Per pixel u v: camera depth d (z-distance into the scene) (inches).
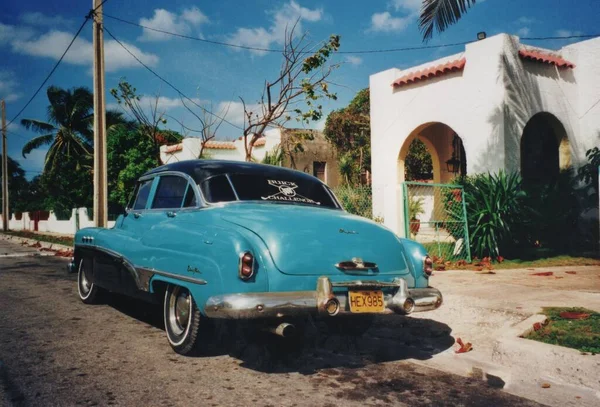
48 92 1190.9
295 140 730.2
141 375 153.7
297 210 177.9
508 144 446.9
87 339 195.3
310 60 457.7
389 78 548.7
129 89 544.4
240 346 186.2
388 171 550.3
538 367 164.2
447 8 408.5
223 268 144.9
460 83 481.1
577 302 239.3
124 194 772.0
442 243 451.8
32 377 150.3
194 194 187.6
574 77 512.1
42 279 368.5
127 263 196.9
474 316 222.5
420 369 168.1
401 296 164.7
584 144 511.2
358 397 140.3
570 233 475.2
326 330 212.5
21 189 1948.8
